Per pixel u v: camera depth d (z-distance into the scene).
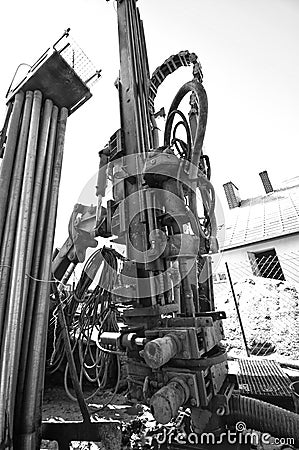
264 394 2.45
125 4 3.96
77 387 2.27
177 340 1.90
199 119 2.62
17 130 2.38
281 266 12.70
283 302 7.40
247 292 8.46
